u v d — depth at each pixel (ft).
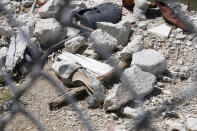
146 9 57.26
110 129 38.60
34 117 37.14
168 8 56.59
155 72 45.03
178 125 38.17
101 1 60.95
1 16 54.75
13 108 35.81
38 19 55.72
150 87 42.16
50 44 50.65
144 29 54.29
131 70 42.63
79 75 44.60
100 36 48.88
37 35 50.78
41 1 61.16
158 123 39.11
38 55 48.75
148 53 46.29
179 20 54.65
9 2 60.54
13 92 42.11
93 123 39.93
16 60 46.96
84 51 49.37
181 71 46.09
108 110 40.91
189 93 41.93
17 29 52.65
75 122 40.04
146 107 40.60
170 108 41.01
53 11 54.75
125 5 59.36
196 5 63.36
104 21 53.67
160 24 55.42
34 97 43.19
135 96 41.16
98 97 41.73
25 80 45.52
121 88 41.32
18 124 39.58
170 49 50.16
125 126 38.86
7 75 44.70
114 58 47.06
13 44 49.62
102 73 45.01
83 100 42.86
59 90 42.63
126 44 51.24
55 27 50.39
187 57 48.98
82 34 50.67
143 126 36.37
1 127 32.50
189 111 40.50
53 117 40.78
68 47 49.57
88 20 52.60
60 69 45.37
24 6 60.90
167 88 43.78
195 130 37.32
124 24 52.21
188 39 52.16
